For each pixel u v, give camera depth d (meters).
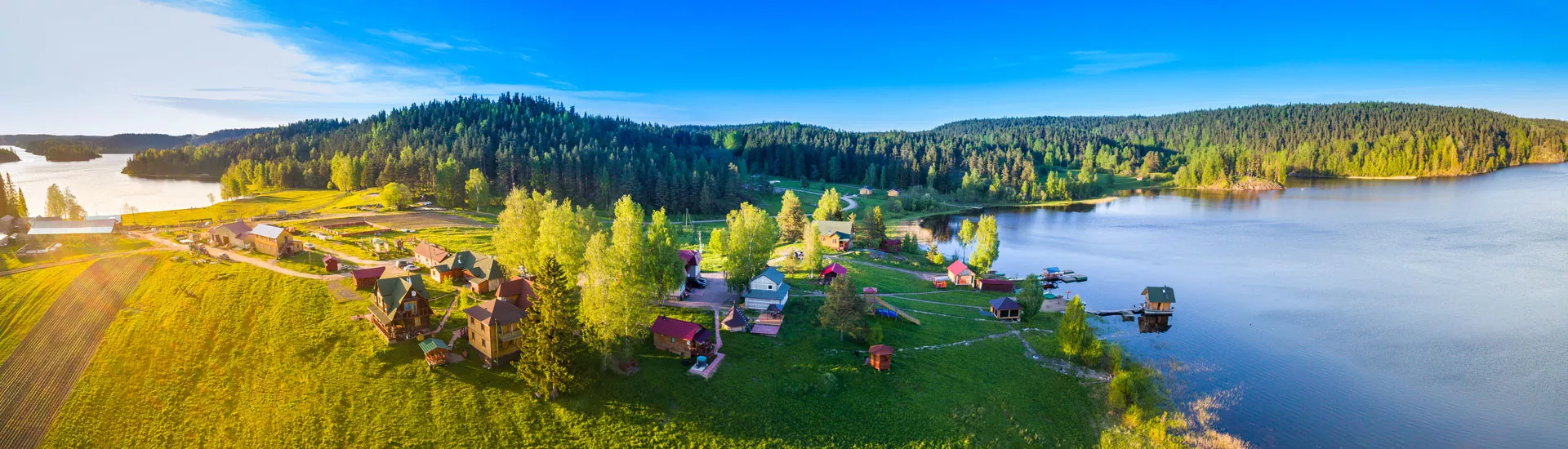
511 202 113.75
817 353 72.19
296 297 79.50
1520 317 95.38
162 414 55.44
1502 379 74.50
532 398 59.12
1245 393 71.06
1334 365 78.81
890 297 100.19
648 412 58.34
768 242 98.88
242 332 69.62
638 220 112.69
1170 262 140.12
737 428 57.50
